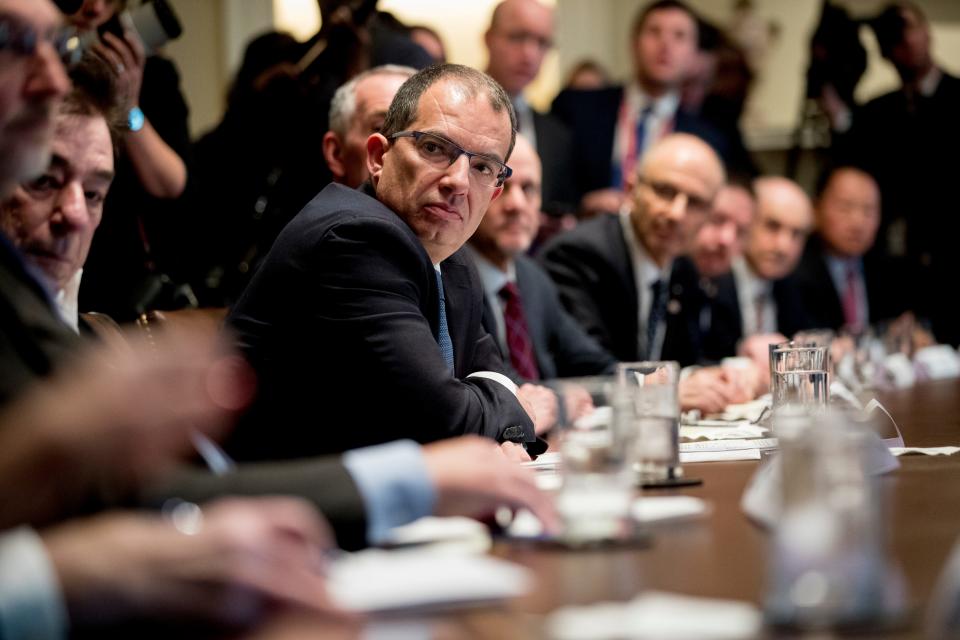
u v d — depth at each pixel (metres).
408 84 2.73
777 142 8.03
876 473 2.06
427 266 2.63
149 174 3.45
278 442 2.60
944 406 3.68
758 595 1.21
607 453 1.50
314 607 1.10
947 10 8.39
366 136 3.57
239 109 4.14
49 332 1.46
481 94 2.70
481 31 7.59
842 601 1.09
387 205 2.71
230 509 1.16
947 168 7.57
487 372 2.74
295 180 4.06
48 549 1.06
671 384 1.99
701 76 7.05
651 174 4.69
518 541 1.51
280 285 2.60
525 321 4.06
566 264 4.72
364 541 1.43
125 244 3.29
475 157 2.69
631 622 1.10
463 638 1.07
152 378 1.15
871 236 7.13
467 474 1.50
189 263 3.92
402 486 1.46
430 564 1.24
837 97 7.86
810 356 2.52
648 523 1.61
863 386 4.44
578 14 8.17
